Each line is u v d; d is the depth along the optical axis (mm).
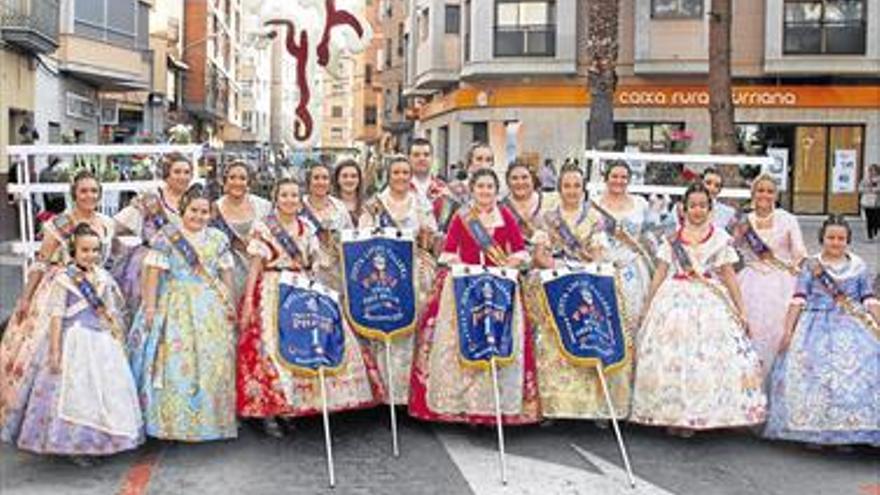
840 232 7141
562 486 6363
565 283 7359
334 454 6977
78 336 6473
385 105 54250
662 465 6836
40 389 6465
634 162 11109
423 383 7316
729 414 7082
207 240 7066
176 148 8922
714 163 10672
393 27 53125
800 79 32125
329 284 7625
